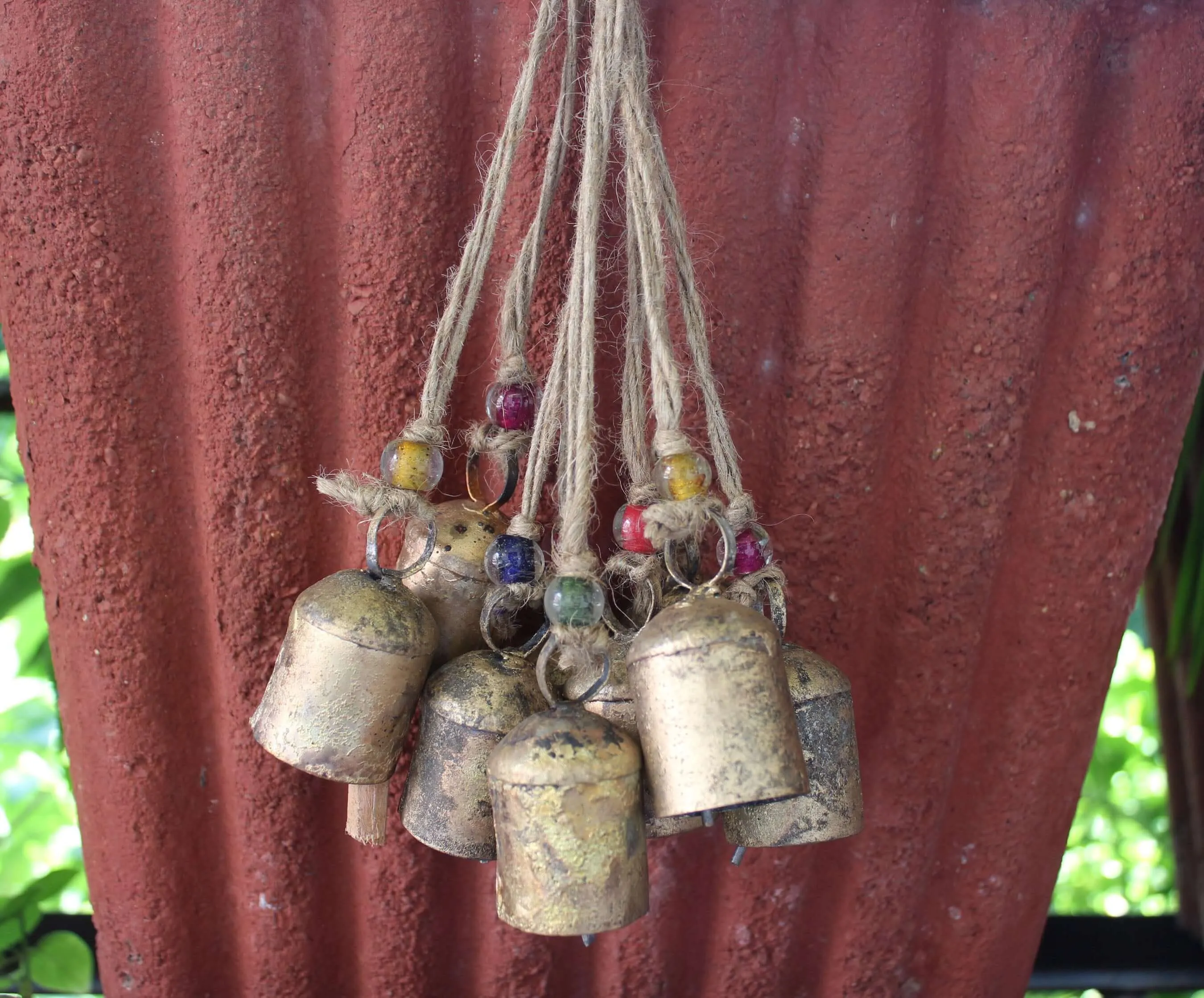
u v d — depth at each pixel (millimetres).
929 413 450
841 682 401
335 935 523
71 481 453
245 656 473
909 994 539
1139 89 417
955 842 516
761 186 425
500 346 441
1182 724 653
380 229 426
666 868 505
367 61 410
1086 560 467
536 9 410
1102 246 433
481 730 378
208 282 430
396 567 465
